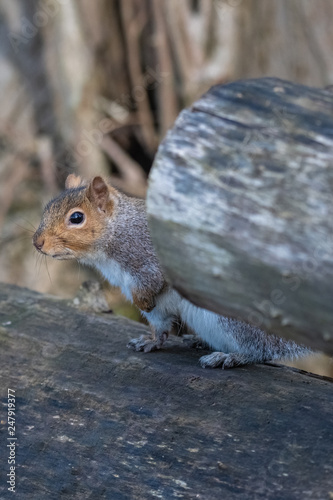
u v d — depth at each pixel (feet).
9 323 33.12
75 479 24.26
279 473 21.45
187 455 23.22
